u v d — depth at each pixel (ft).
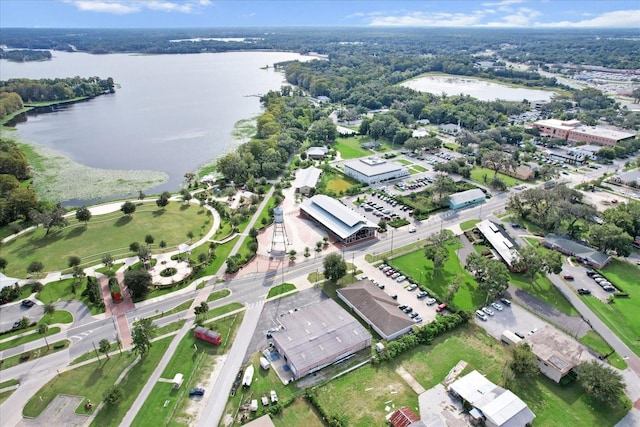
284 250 513.86
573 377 327.06
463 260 496.23
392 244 530.27
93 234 550.36
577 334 376.68
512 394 304.09
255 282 451.12
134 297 424.46
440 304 415.44
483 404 295.89
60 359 347.77
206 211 620.49
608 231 487.20
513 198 606.55
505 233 547.90
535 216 595.88
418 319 393.50
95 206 636.07
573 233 546.67
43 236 545.85
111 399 296.71
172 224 578.25
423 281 455.22
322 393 315.37
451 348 360.89
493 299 422.82
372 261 492.54
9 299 421.18
